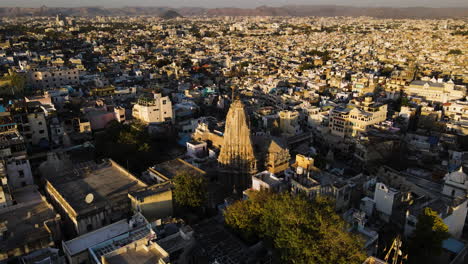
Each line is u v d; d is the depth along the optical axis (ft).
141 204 263.29
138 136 421.18
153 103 497.05
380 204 289.53
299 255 217.36
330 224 223.92
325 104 596.70
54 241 244.42
